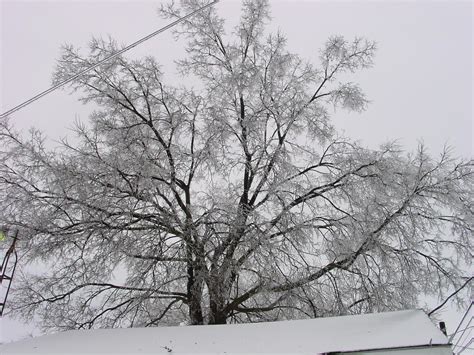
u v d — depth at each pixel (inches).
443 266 385.1
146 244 389.1
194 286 374.0
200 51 465.7
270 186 391.2
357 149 411.8
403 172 391.9
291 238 386.6
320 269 386.0
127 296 390.9
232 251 376.8
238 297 392.2
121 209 388.2
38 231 372.8
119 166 390.6
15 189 382.9
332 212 408.5
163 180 395.2
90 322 380.2
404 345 143.4
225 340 167.0
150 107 441.1
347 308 376.5
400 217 387.2
